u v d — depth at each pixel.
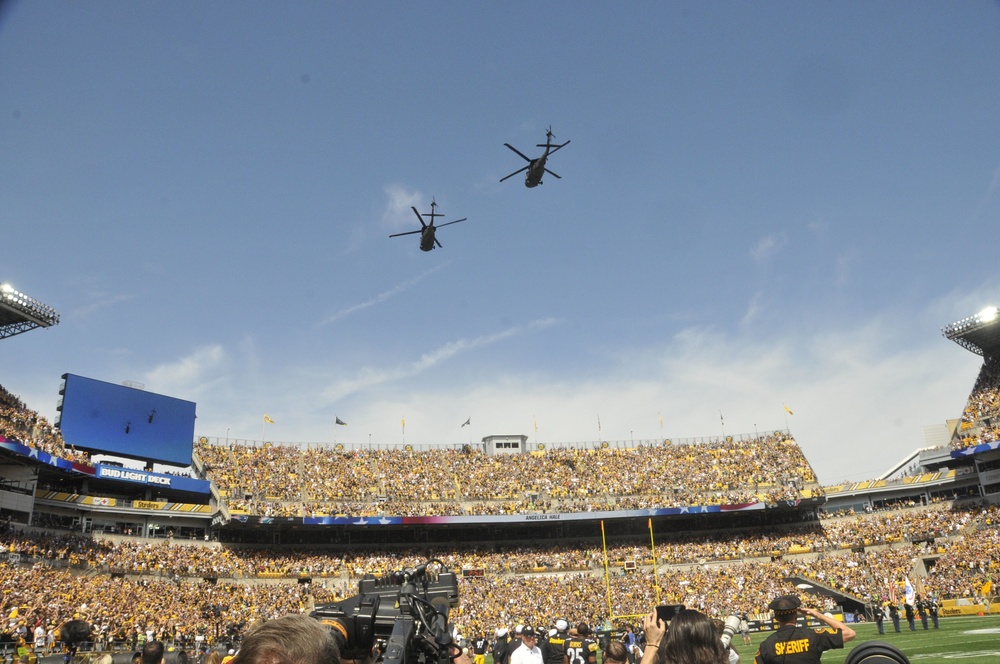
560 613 71.12
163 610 56.81
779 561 82.75
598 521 89.06
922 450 96.88
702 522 91.75
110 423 69.94
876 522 85.56
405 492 88.56
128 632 48.84
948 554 73.62
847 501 94.75
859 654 6.50
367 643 6.00
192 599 62.66
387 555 81.44
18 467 60.75
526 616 70.31
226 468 82.88
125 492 74.94
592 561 83.44
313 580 75.25
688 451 99.94
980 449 81.06
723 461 97.06
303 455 90.00
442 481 91.88
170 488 74.44
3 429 57.12
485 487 91.94
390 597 6.18
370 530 85.12
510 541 88.00
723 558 83.50
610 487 92.69
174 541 72.75
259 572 73.38
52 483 70.44
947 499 87.00
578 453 100.44
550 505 89.50
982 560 69.38
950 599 62.66
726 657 4.93
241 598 67.38
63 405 66.81
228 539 78.75
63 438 65.94
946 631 40.47
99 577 58.59
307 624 3.23
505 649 23.08
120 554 64.94
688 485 92.88
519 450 102.88
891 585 65.88
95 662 11.88
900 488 91.38
